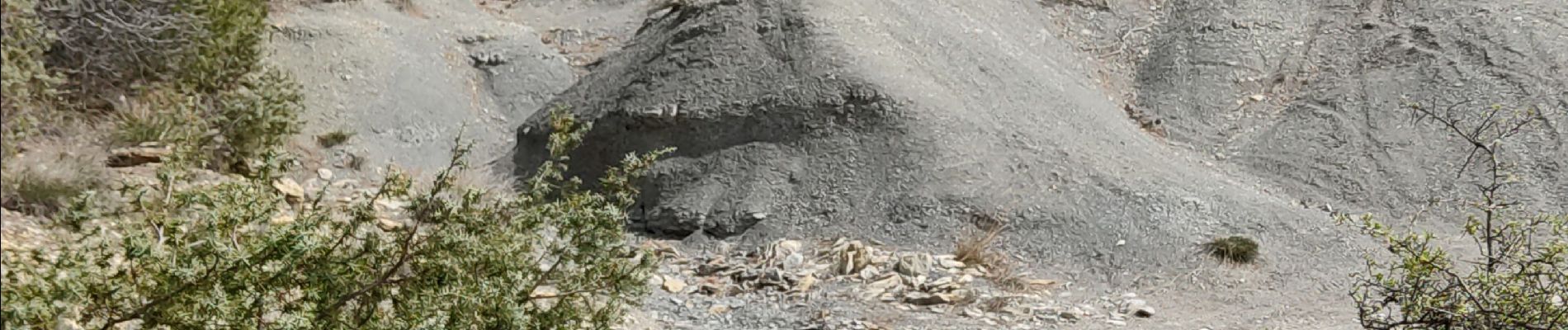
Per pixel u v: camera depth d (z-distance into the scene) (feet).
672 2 49.67
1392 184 37.45
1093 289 31.17
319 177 35.91
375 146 39.93
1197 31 46.19
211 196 16.49
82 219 16.11
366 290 16.70
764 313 28.30
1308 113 41.50
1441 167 37.68
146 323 15.61
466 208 17.67
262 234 16.39
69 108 30.45
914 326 27.22
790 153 37.19
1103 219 33.94
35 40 25.55
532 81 46.47
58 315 14.74
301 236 15.80
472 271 17.48
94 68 32.22
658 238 35.96
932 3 44.68
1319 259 32.30
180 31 33.65
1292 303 29.94
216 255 15.49
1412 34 43.88
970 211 34.55
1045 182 35.70
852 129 37.32
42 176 25.71
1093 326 27.76
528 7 54.49
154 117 29.09
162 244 15.74
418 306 16.83
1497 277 19.19
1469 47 42.29
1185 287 30.89
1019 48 44.83
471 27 48.65
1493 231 21.85
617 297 19.20
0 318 13.76
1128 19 48.37
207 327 15.42
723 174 36.91
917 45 41.27
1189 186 36.01
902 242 33.86
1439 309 18.92
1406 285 20.66
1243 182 38.83
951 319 27.86
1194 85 43.83
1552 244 19.90
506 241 17.75
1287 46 45.09
